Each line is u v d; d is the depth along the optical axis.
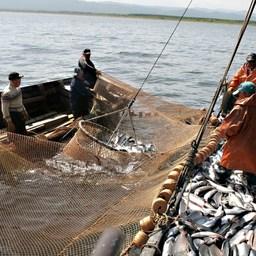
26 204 5.95
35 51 44.97
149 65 37.62
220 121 11.12
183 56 47.97
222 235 5.76
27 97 13.17
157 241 5.41
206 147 7.41
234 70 36.88
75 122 11.81
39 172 6.91
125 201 6.23
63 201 6.09
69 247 5.15
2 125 11.47
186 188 6.85
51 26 121.94
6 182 6.53
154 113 11.39
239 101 6.99
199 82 29.30
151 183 6.97
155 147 9.71
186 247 5.32
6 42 55.19
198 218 6.07
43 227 5.48
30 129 11.79
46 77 28.11
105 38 73.75
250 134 6.90
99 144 8.16
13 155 7.10
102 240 2.78
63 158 7.58
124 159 7.97
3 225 5.42
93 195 6.37
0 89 23.48
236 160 6.97
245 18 6.56
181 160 7.53
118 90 12.30
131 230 5.62
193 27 185.38
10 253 4.96
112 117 11.82
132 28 131.88
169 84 27.77
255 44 78.44
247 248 5.43
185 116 12.47
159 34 99.75
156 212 5.55
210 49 61.41
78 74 12.80
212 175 7.73
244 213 6.31
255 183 7.43
